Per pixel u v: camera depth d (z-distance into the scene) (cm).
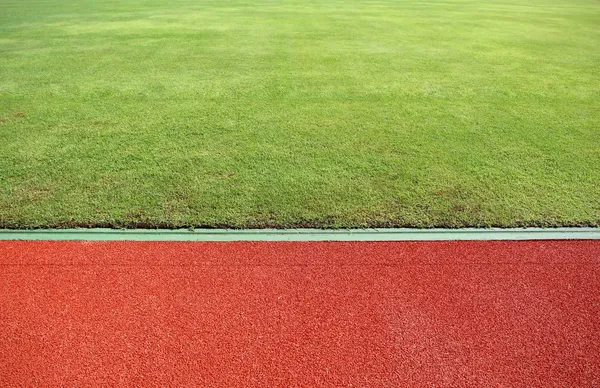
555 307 375
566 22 1855
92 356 320
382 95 902
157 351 324
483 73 1070
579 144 691
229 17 1862
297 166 608
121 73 1036
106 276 403
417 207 519
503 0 2828
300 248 445
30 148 650
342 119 774
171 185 555
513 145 684
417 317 360
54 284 393
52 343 331
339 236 465
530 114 812
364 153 650
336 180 573
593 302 382
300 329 346
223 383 301
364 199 532
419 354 326
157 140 682
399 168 607
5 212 496
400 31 1577
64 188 546
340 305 371
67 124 741
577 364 320
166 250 439
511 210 515
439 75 1048
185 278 400
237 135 703
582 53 1285
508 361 321
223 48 1288
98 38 1417
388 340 338
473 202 530
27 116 775
